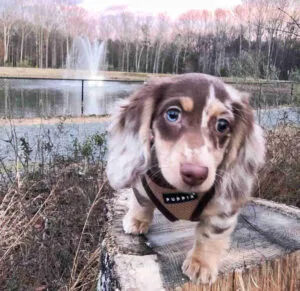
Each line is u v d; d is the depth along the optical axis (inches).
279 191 23.2
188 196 10.4
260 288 12.4
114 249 12.5
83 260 18.0
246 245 13.4
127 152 10.6
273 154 24.7
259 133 10.8
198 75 10.3
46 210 20.7
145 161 10.3
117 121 11.0
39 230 19.8
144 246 12.7
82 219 20.4
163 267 11.6
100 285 13.7
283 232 14.4
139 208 13.2
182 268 11.4
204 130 9.4
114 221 14.5
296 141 26.4
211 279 11.1
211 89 9.8
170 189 10.4
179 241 13.0
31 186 22.0
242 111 10.2
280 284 12.8
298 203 23.2
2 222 17.7
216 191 10.3
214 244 11.1
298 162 24.8
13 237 17.7
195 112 9.5
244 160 10.4
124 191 17.4
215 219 10.7
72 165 26.3
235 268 11.9
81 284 16.7
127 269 11.6
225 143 9.9
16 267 16.9
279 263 12.7
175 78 10.2
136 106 10.4
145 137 10.3
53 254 18.1
